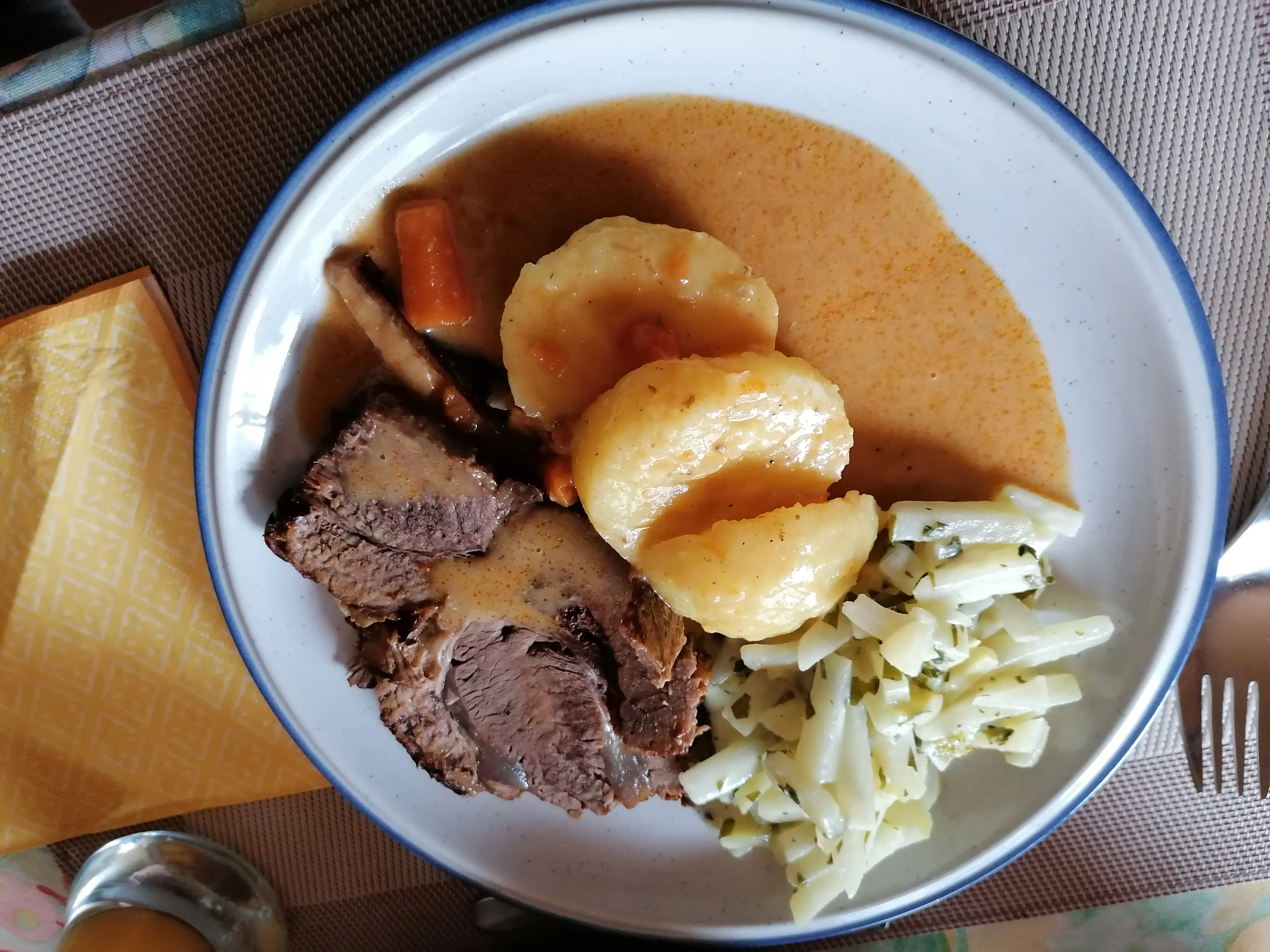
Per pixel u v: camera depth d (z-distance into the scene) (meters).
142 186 0.26
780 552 0.24
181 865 0.31
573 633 0.27
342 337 0.25
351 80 0.25
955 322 0.25
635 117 0.23
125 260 0.27
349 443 0.25
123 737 0.30
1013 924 0.32
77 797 0.31
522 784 0.29
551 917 0.30
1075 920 0.31
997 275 0.24
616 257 0.23
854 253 0.25
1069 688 0.28
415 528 0.26
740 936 0.29
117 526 0.29
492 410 0.26
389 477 0.25
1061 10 0.24
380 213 0.24
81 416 0.28
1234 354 0.27
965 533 0.26
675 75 0.23
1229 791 0.30
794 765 0.28
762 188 0.24
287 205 0.23
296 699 0.28
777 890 0.30
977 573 0.27
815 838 0.29
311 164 0.23
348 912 0.32
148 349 0.27
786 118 0.23
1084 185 0.23
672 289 0.23
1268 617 0.28
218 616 0.30
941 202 0.24
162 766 0.31
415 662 0.27
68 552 0.29
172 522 0.29
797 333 0.25
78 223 0.26
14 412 0.27
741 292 0.23
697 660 0.27
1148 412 0.25
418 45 0.25
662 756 0.28
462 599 0.27
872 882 0.29
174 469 0.28
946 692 0.28
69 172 0.26
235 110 0.26
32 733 0.30
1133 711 0.27
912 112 0.23
